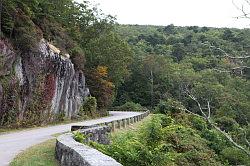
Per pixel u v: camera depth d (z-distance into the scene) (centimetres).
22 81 3450
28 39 3488
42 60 3838
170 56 11412
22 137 2311
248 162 2522
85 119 5144
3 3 3375
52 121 4159
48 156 1444
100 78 6619
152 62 9825
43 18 4359
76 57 5169
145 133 1909
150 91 9700
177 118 3338
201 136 3066
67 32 6003
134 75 9912
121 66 7138
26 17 3566
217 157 2698
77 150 1018
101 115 6053
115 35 7281
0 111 3053
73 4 6819
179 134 2698
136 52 11450
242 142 1628
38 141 2059
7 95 3166
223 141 2997
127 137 1797
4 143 1956
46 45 3959
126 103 8925
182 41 12912
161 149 1809
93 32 7369
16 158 1402
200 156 2491
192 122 3334
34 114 3675
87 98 5756
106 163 804
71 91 4925
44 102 3922
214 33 10112
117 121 2911
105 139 2059
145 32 16225
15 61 3353
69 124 3938
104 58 6881
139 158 1484
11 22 3362
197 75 6066
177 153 2438
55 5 5431
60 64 4341
